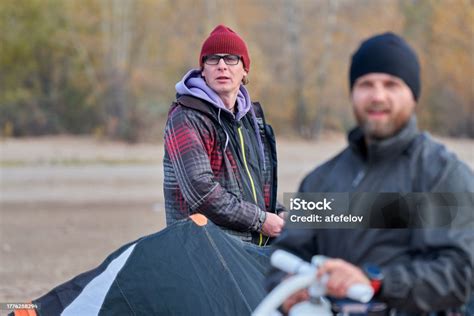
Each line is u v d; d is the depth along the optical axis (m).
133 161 52.06
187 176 9.52
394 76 6.07
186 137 9.63
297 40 85.00
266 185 10.44
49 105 80.94
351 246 6.21
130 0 81.44
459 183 6.03
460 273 5.78
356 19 86.94
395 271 5.79
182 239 9.23
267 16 87.62
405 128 6.18
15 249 21.98
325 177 6.53
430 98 79.56
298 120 81.06
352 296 5.64
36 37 81.81
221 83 9.94
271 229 9.70
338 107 83.25
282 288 5.82
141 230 25.62
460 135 78.44
